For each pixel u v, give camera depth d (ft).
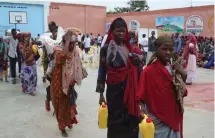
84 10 109.29
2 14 86.48
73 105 16.79
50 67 16.97
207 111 21.17
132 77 12.04
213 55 47.32
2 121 19.07
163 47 9.66
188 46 31.65
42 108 22.13
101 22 113.60
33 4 90.68
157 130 9.99
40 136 16.44
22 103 23.66
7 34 36.83
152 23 89.30
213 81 34.35
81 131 17.11
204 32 73.92
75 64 16.12
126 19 100.17
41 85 31.35
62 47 15.85
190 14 77.15
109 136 12.63
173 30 82.23
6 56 33.35
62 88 15.85
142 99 10.02
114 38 12.09
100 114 12.08
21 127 17.94
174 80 9.84
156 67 9.81
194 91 28.43
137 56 12.07
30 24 90.94
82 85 30.99
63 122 16.26
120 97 12.16
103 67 12.48
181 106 9.98
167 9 83.82
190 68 31.73
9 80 34.50
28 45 26.25
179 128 10.23
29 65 26.43
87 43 71.77
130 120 12.25
